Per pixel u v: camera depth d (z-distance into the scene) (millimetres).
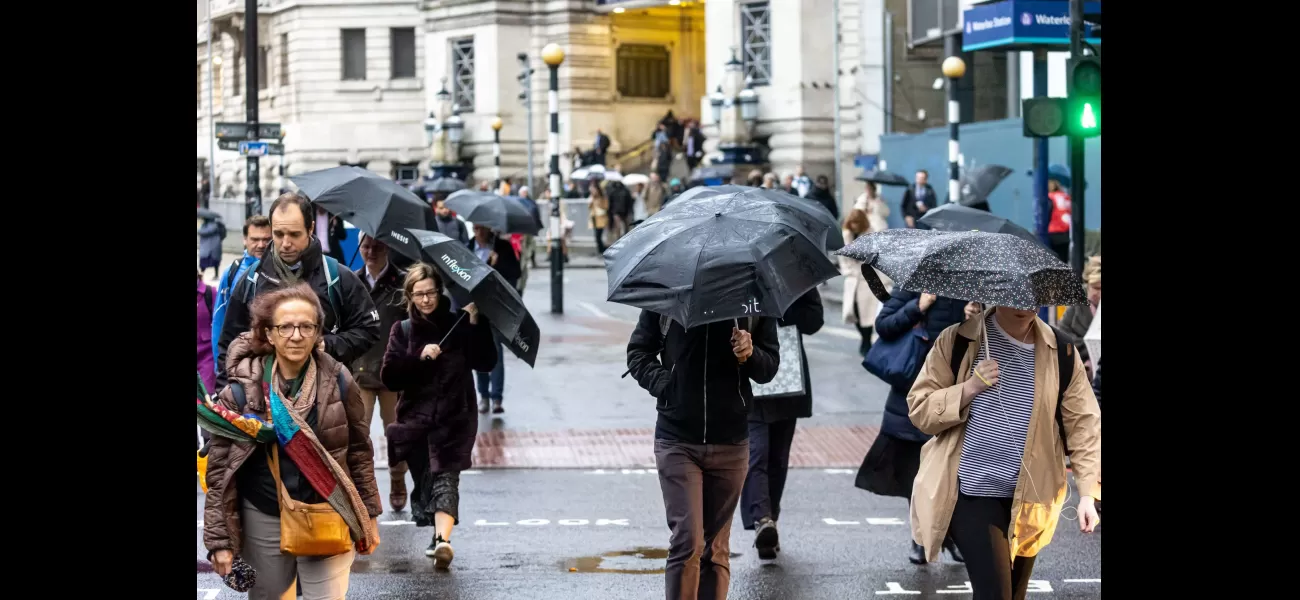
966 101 71875
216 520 11469
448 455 17922
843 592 16703
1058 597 16531
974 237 12617
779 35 92188
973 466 12594
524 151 120312
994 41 41875
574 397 33250
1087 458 12469
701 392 13719
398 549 18750
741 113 91438
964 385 12562
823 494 22781
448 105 118438
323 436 11727
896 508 21719
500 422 29672
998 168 41750
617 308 55031
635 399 32938
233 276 16234
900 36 81438
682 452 13828
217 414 11359
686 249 13062
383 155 128125
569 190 98000
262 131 44781
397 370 17844
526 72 98688
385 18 127938
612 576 17328
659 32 123000
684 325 12703
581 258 86375
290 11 129875
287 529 11539
